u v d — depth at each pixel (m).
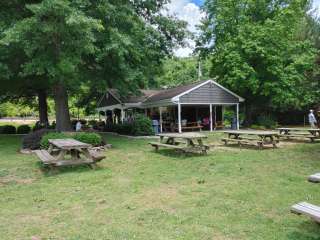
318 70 20.22
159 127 24.84
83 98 35.28
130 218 4.94
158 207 5.43
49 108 47.84
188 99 23.27
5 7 14.02
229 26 27.27
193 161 9.97
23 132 28.38
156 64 17.91
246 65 24.20
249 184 6.80
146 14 17.42
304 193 5.99
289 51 26.06
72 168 9.26
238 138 14.70
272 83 24.94
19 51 13.68
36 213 5.37
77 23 11.30
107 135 21.44
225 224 4.56
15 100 30.39
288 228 4.35
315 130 14.38
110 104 31.00
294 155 10.58
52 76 14.00
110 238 4.21
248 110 28.66
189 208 5.32
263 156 10.56
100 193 6.47
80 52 12.84
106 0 13.63
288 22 25.58
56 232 4.50
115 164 9.94
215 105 27.31
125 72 14.90
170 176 7.90
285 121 32.69
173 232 4.34
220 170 8.41
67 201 5.99
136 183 7.22
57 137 12.69
